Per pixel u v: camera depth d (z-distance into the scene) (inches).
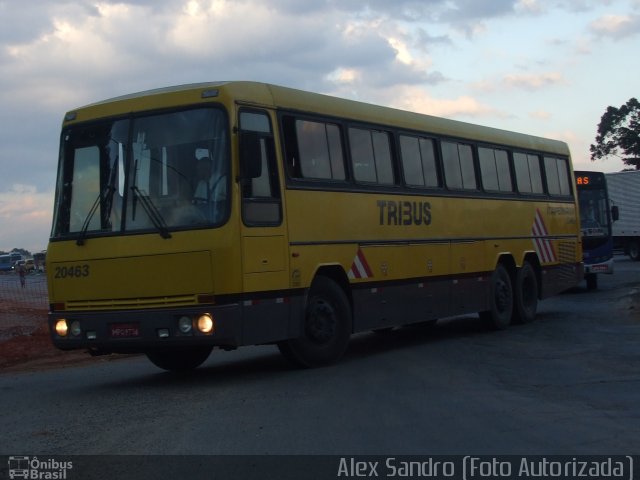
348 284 470.9
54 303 416.2
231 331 379.2
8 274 3048.7
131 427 313.1
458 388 385.1
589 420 314.0
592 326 647.8
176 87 415.8
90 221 407.8
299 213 430.0
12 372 538.6
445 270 566.3
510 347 538.3
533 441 283.0
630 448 273.7
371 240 488.7
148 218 394.3
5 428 323.6
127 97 421.1
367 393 372.5
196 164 392.5
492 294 629.9
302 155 440.5
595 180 1070.4
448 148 587.5
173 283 385.1
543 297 714.2
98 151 414.9
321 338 450.3
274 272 407.5
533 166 714.8
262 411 334.3
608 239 1064.2
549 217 730.8
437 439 286.0
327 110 466.3
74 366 563.8
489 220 628.4
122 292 395.5
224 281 379.9
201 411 337.7
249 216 393.7
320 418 319.9
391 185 514.9
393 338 623.2
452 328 680.4
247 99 405.1
